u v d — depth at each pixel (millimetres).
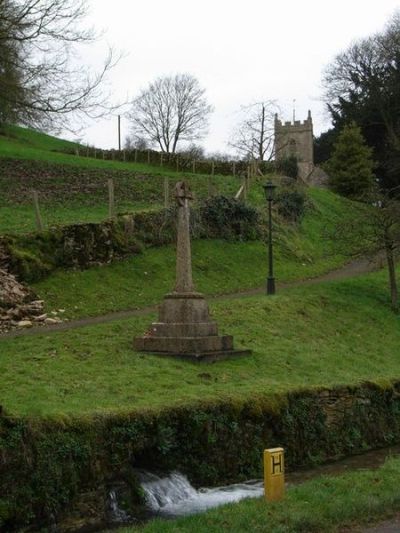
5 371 13773
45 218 30875
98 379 13742
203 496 11609
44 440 10008
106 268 26359
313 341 21047
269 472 9539
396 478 10844
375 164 59688
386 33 68062
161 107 77562
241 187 40281
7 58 27172
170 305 17312
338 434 15320
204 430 12375
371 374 18594
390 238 27484
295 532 8242
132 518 10469
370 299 27297
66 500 9961
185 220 17797
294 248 36750
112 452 10898
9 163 43875
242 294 27812
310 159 76000
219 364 16484
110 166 49375
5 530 9203
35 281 23594
